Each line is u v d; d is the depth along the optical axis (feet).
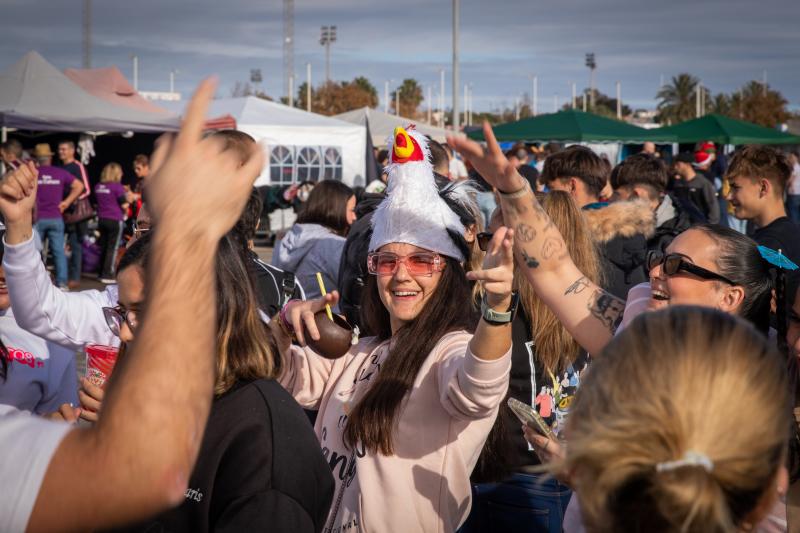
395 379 8.00
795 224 15.62
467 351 7.24
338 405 8.62
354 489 7.94
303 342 8.49
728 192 17.37
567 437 4.03
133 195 44.14
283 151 61.93
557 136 61.62
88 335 9.38
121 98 55.52
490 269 6.84
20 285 8.91
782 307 7.19
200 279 3.38
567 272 7.54
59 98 42.68
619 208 15.19
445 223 8.63
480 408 7.27
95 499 3.14
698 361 3.68
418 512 7.76
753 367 3.69
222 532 5.79
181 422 3.21
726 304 7.15
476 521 10.34
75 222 42.16
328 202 17.19
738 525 3.71
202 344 3.34
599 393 3.84
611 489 3.63
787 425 3.78
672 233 16.12
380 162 44.91
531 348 10.08
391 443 7.81
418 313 8.51
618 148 74.64
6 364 9.88
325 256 16.61
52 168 39.93
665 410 3.58
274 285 11.56
